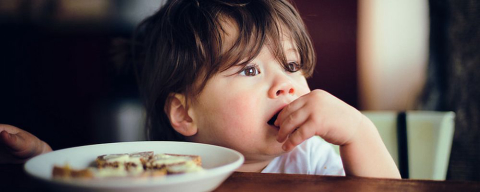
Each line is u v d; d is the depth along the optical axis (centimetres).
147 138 71
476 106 97
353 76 178
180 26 62
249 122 56
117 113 131
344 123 52
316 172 62
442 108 108
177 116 62
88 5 134
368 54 177
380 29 176
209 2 61
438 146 70
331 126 52
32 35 138
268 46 57
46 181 38
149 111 69
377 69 178
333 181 43
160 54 64
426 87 116
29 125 138
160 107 65
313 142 66
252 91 56
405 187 42
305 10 175
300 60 61
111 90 129
